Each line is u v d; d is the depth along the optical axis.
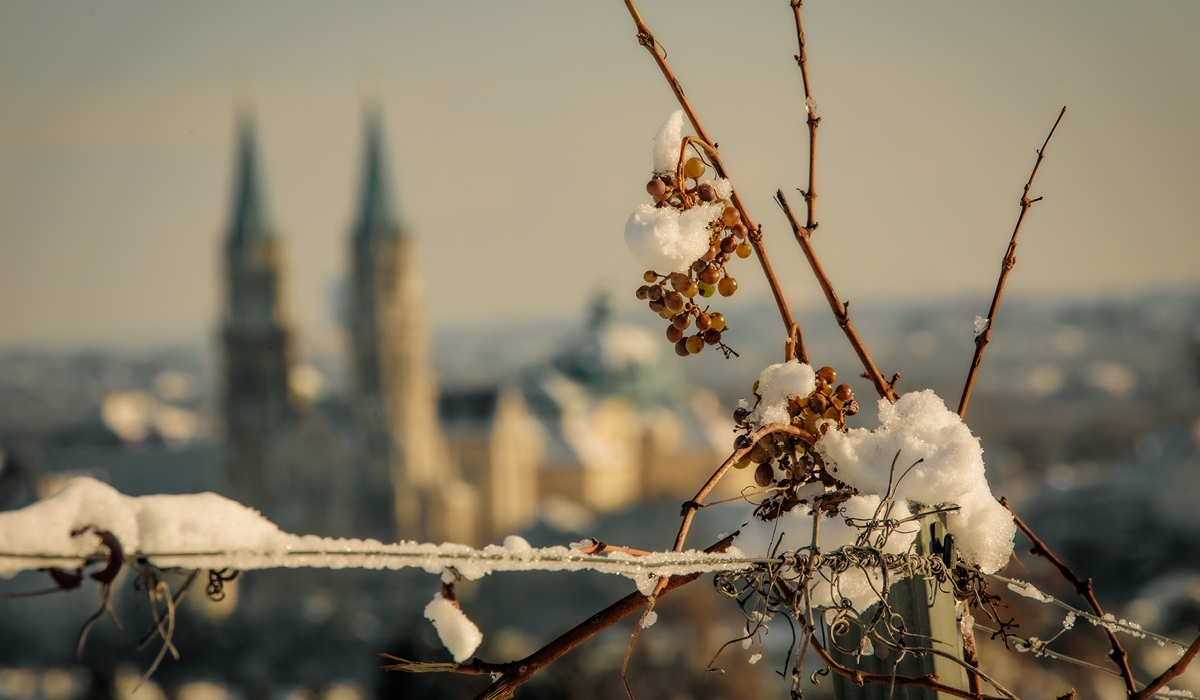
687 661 34.94
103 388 170.75
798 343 1.94
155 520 1.09
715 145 1.88
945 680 1.82
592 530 81.44
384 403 106.19
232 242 107.50
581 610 70.69
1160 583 55.53
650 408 127.81
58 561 1.04
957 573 1.91
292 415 108.00
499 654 30.64
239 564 1.14
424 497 106.25
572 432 119.38
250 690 59.56
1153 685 1.97
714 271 1.77
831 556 1.68
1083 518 80.50
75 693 47.75
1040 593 1.95
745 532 1.78
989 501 1.93
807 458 1.80
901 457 1.81
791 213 2.05
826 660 1.71
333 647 69.00
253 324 107.25
